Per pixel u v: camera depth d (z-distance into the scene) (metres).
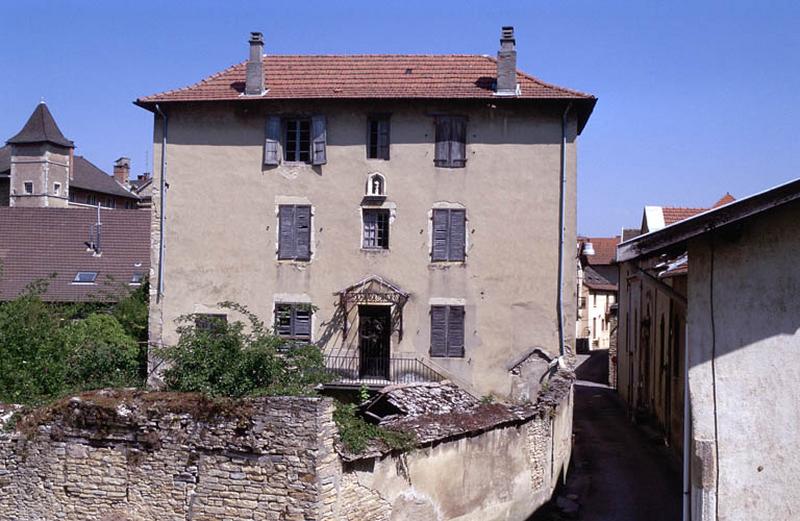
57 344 19.08
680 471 23.73
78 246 36.84
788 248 9.44
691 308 9.71
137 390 15.50
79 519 15.19
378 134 25.03
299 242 25.08
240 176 25.28
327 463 13.70
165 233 25.42
